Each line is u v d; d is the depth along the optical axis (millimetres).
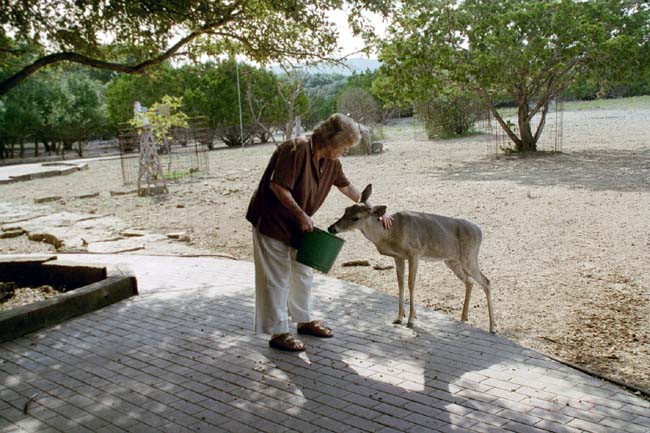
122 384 5078
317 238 5375
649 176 16172
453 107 34594
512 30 21641
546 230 11055
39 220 15055
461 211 13297
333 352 5605
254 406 4602
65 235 12805
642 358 5719
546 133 31453
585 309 7074
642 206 12461
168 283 8273
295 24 10031
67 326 6598
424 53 22438
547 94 23859
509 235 10875
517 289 7941
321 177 5590
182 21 9484
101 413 4582
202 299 7445
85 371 5375
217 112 41906
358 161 25516
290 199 5273
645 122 33219
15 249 12312
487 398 4613
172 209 16469
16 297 8031
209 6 9359
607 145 24453
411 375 5059
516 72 22734
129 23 9586
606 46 21109
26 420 4512
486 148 27500
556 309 7121
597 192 14406
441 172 20375
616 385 4926
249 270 9000
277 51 10242
